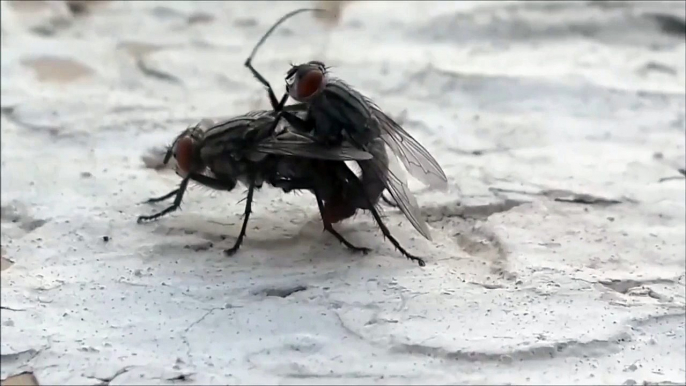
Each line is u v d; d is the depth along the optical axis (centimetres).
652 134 9
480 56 10
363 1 11
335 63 10
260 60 10
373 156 8
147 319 7
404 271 8
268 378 7
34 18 11
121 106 9
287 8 11
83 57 10
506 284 8
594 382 7
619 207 8
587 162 9
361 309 7
